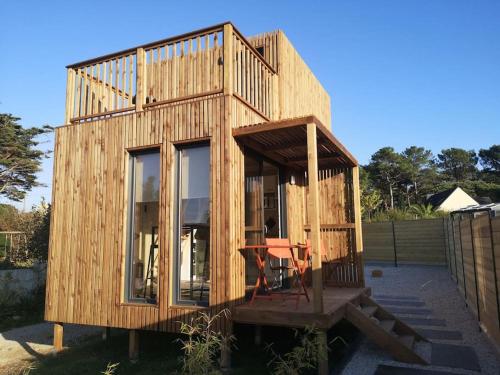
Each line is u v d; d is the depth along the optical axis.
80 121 6.14
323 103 10.06
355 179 7.34
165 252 4.92
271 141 5.54
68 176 5.88
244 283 4.89
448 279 11.56
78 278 5.54
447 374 4.14
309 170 4.48
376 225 16.62
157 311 4.85
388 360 4.66
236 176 4.87
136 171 5.48
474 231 6.45
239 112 5.12
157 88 5.62
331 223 7.51
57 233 5.82
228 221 4.59
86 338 6.47
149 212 5.28
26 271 9.65
